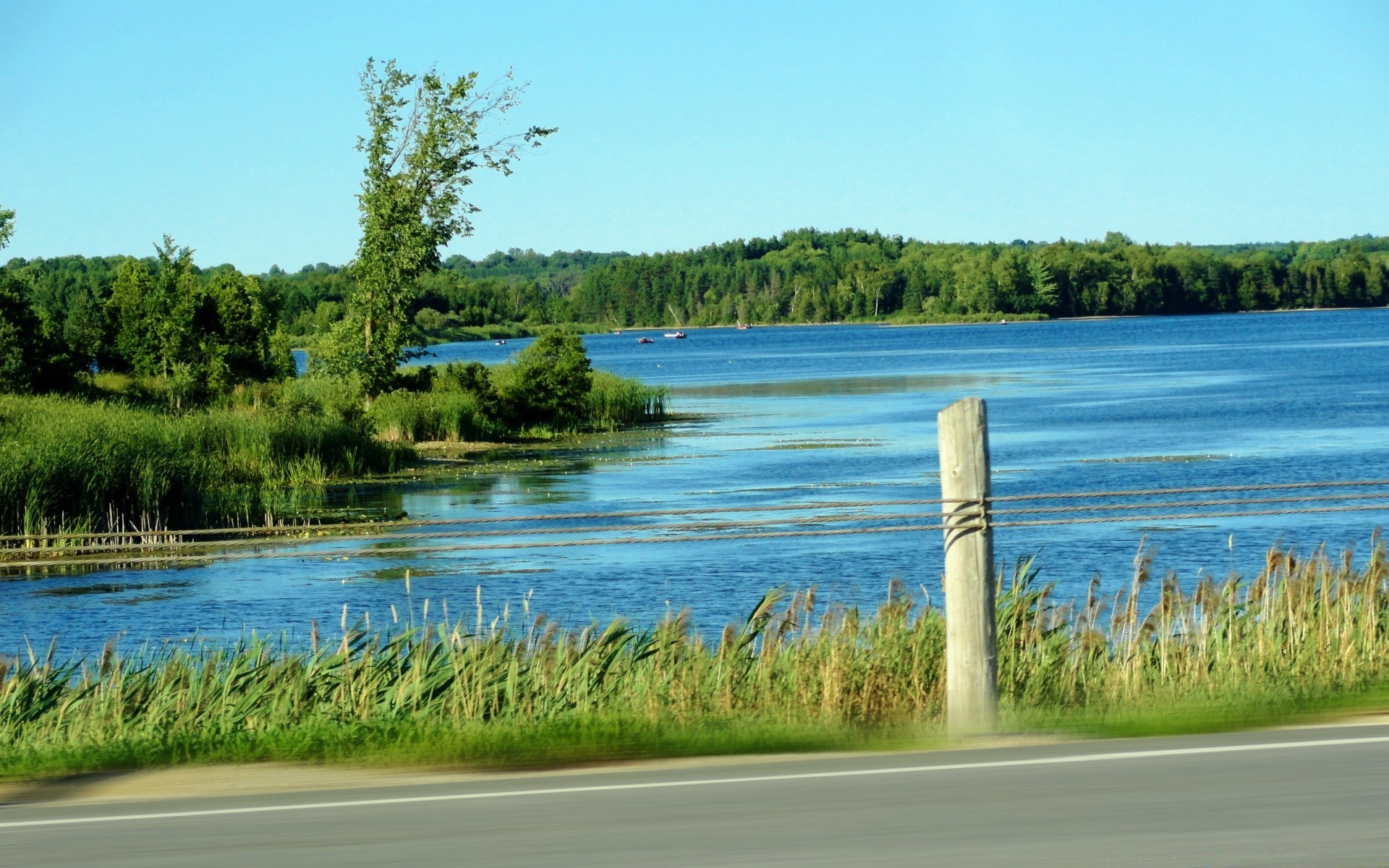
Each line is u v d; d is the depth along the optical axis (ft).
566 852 27.43
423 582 111.24
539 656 57.21
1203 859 25.94
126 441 147.13
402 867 26.76
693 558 119.34
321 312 602.85
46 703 55.57
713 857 26.78
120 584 112.37
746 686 53.83
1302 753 34.17
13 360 276.21
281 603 103.60
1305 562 64.54
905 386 407.64
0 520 128.77
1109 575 105.50
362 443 200.54
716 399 369.09
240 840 29.09
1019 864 25.90
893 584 61.98
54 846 28.99
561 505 157.79
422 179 252.62
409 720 48.96
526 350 282.36
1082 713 43.91
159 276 334.85
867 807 30.22
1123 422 260.21
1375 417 254.68
